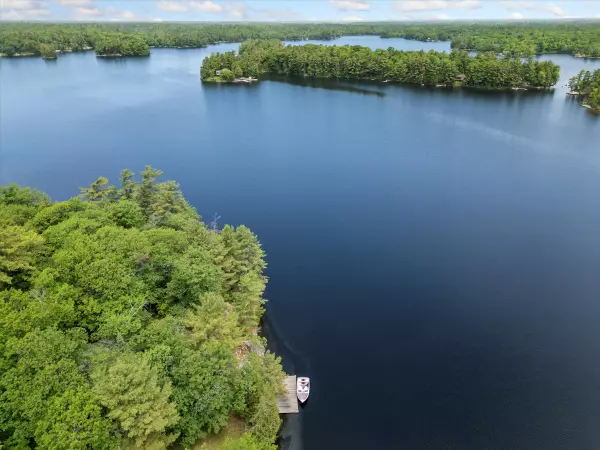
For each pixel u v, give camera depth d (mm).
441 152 155500
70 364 40688
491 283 84375
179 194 88312
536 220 108000
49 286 50500
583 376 64000
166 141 167375
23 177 132250
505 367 65688
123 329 46469
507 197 120750
